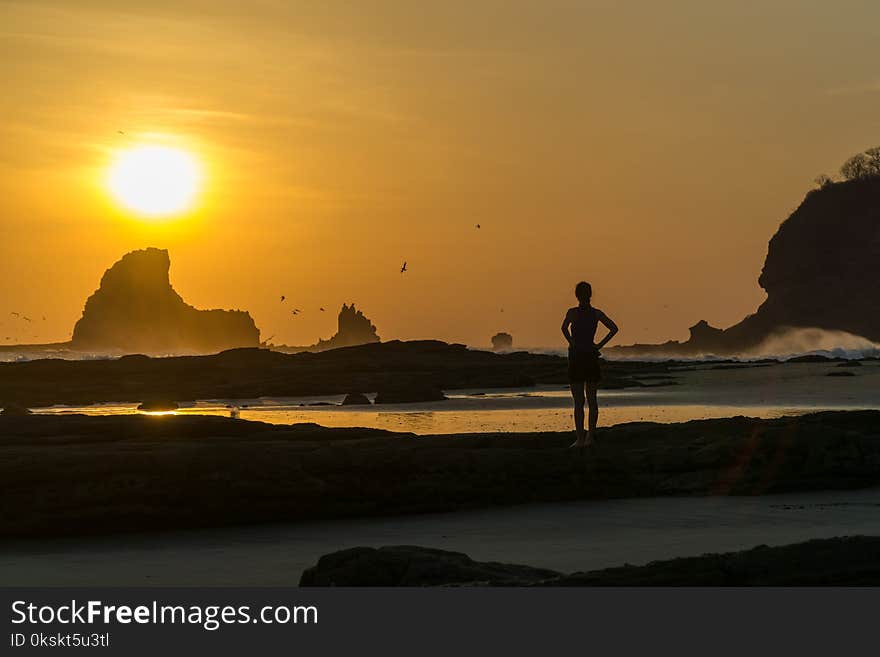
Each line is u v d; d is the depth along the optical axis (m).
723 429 21.39
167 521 17.27
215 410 52.97
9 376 71.88
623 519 17.17
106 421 20.55
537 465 19.36
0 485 16.88
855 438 20.73
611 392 63.84
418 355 99.56
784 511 17.78
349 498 18.16
